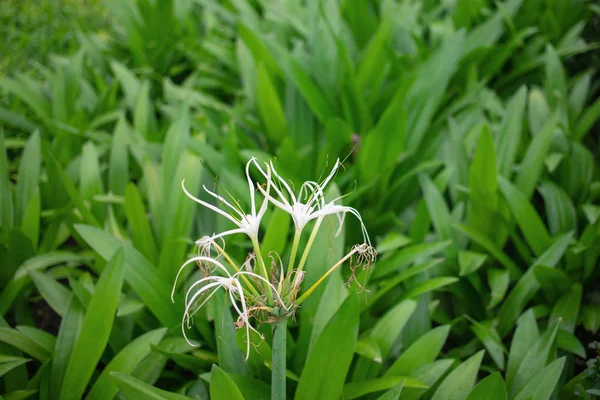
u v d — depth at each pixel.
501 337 1.31
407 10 2.22
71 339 1.15
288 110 1.81
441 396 1.05
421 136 1.66
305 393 0.99
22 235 1.38
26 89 1.87
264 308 0.79
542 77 2.10
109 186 1.61
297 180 1.52
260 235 1.49
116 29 2.50
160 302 1.18
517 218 1.38
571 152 1.68
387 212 1.68
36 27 2.43
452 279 1.23
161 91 2.32
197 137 1.64
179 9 2.46
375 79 1.92
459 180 1.57
